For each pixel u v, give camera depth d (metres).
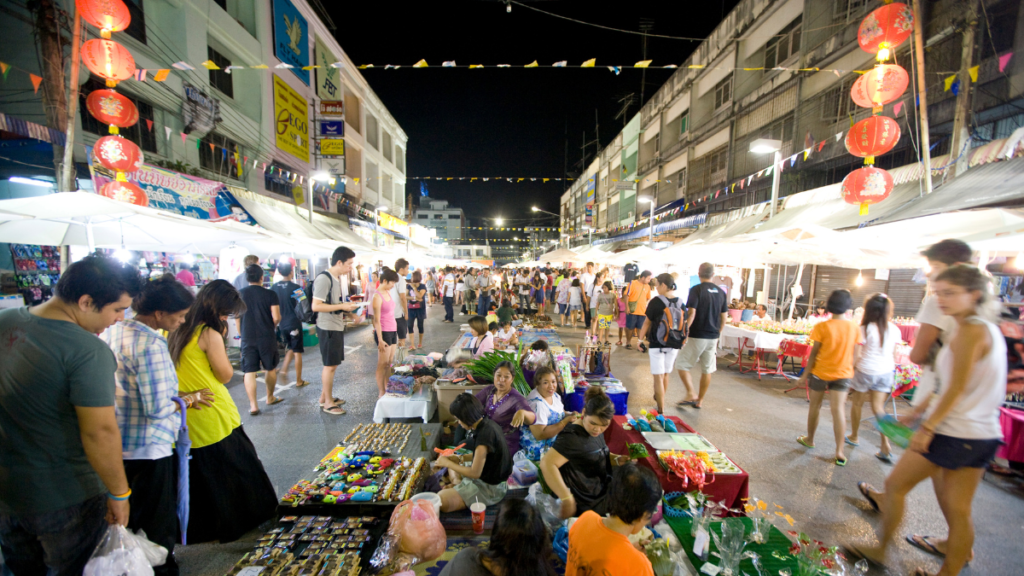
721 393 6.30
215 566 2.55
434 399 5.02
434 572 2.34
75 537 1.69
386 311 5.59
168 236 4.79
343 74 19.91
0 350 1.52
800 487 3.58
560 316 16.84
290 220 13.49
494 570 1.71
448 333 11.68
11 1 6.54
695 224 19.72
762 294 12.97
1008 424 3.86
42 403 1.54
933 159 8.11
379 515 2.84
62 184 5.87
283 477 3.61
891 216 6.84
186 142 10.53
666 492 3.10
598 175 40.38
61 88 6.04
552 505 2.84
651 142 28.14
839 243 6.04
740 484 3.10
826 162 12.25
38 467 1.58
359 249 10.34
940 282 2.29
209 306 2.70
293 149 15.59
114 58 4.82
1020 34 6.78
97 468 1.68
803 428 4.91
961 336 2.20
